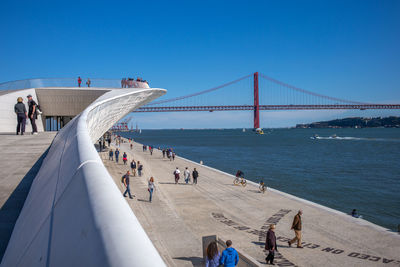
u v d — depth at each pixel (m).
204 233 12.71
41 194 2.73
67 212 1.56
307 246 11.69
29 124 19.33
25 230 2.31
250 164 52.19
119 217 1.10
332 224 14.34
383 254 11.02
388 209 24.14
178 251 10.62
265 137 180.00
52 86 24.69
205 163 53.88
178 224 13.66
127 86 26.28
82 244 1.11
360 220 14.98
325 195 28.83
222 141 138.12
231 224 14.11
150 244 0.94
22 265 1.76
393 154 69.06
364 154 69.56
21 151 7.56
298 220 11.42
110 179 1.62
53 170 3.11
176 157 44.62
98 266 0.87
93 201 1.32
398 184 34.09
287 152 76.06
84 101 24.95
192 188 22.12
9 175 5.19
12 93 18.25
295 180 36.31
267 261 10.08
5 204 3.76
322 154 70.19
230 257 7.09
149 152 52.50
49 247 1.49
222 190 21.67
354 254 10.98
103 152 46.25
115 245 0.90
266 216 15.57
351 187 32.38
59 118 25.55
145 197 18.25
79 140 2.90
